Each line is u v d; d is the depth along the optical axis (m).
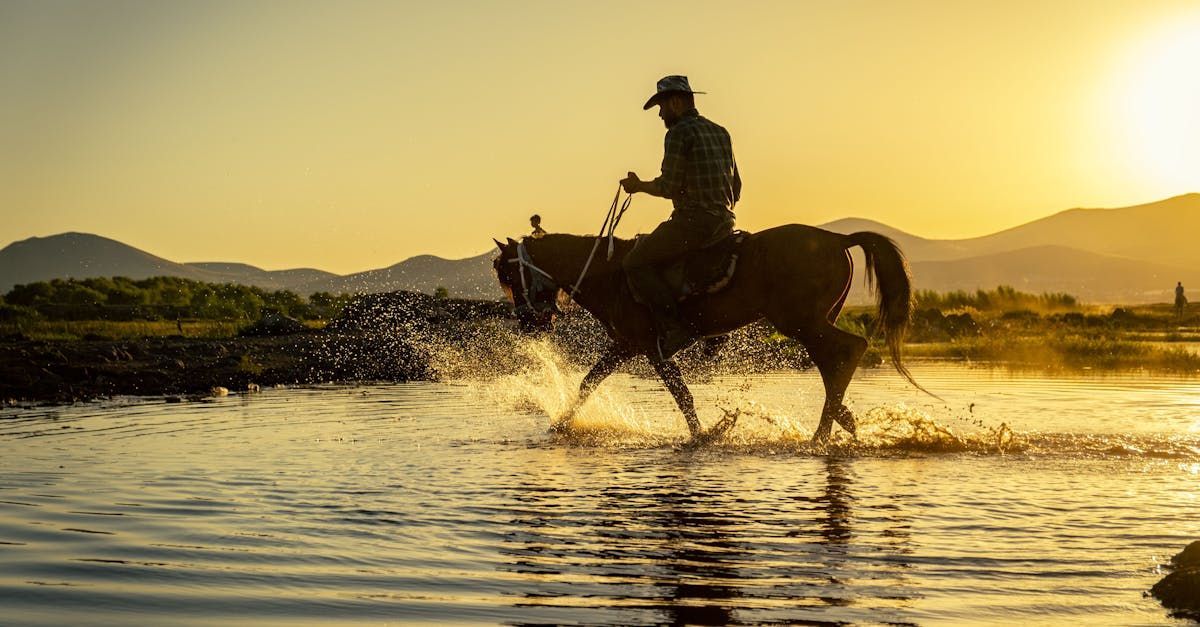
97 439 9.49
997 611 4.43
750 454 8.74
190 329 27.55
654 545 5.49
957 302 40.00
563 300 10.72
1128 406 11.98
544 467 7.98
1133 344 22.25
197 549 5.41
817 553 5.33
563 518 6.12
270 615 4.37
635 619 4.32
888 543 5.52
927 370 18.52
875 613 4.40
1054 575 4.95
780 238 9.58
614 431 10.11
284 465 8.03
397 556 5.28
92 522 6.02
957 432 9.85
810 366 19.16
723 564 5.13
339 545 5.49
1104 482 7.30
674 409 11.98
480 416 11.39
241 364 18.52
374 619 4.32
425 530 5.82
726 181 9.70
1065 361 20.41
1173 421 10.56
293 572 5.00
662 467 8.00
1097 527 5.88
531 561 5.18
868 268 9.67
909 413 10.12
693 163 9.59
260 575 4.95
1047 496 6.78
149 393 14.67
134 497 6.73
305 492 6.91
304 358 20.30
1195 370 18.25
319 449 8.89
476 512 6.29
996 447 8.95
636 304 10.04
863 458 8.49
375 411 11.91
